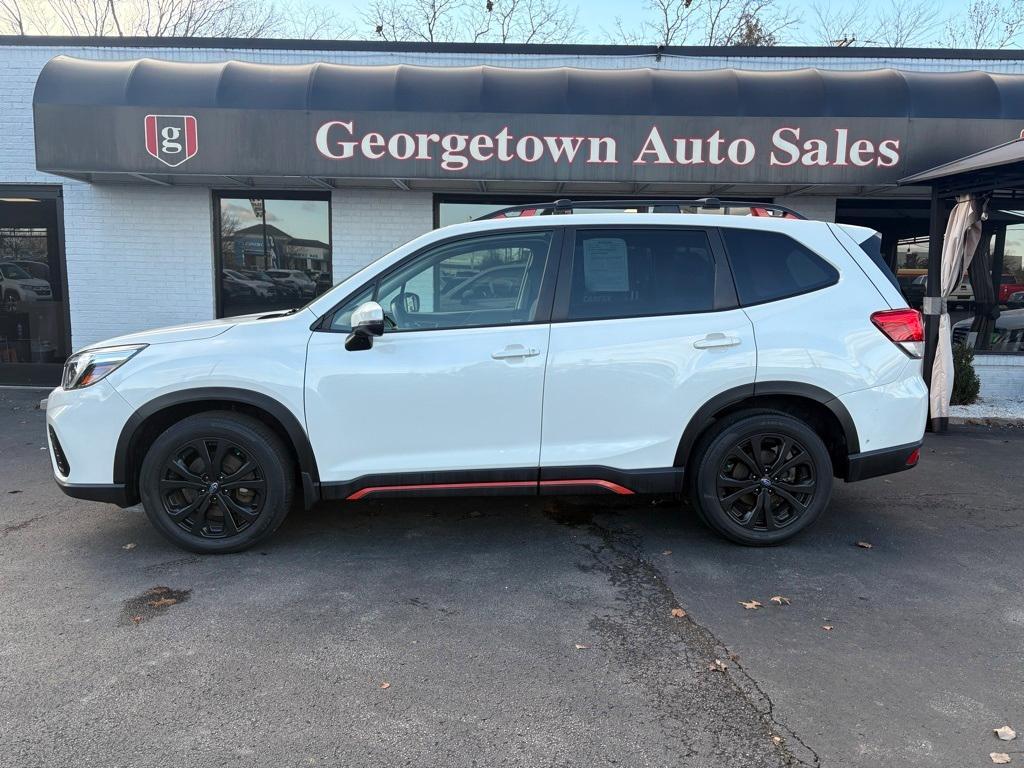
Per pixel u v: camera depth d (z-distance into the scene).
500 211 4.41
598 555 4.13
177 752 2.40
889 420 4.09
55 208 9.38
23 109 9.12
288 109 7.76
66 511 4.88
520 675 2.88
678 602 3.53
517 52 9.15
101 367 3.89
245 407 4.02
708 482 4.09
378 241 9.35
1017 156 6.12
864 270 4.19
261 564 3.98
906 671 2.91
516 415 3.94
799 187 8.77
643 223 4.12
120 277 9.36
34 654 3.01
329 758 2.38
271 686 2.79
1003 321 9.46
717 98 7.84
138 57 9.11
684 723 2.57
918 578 3.83
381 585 3.72
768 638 3.18
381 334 3.84
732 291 4.08
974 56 9.16
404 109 7.77
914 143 7.80
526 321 3.97
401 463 3.95
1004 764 2.34
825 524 4.68
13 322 9.66
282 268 9.49
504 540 4.37
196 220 9.27
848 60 9.17
